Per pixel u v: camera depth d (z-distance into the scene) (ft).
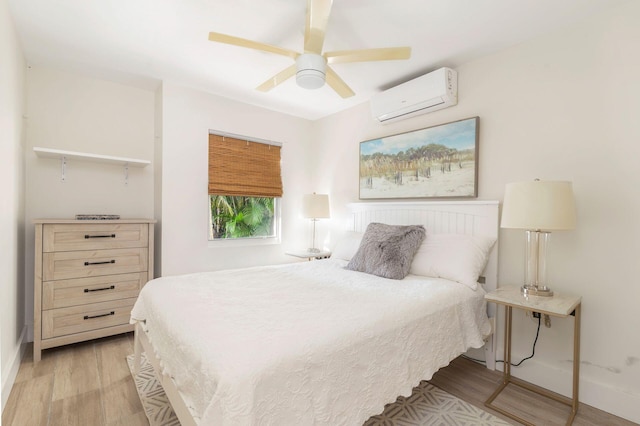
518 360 7.20
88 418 5.45
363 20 6.48
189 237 10.29
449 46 7.50
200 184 10.52
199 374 3.55
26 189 8.56
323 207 11.77
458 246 7.46
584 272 6.31
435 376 7.15
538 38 7.05
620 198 5.91
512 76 7.47
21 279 7.97
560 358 6.57
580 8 6.07
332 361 3.88
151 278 9.17
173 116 9.91
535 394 6.48
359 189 11.28
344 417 3.92
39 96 8.79
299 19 6.53
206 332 4.03
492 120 7.81
